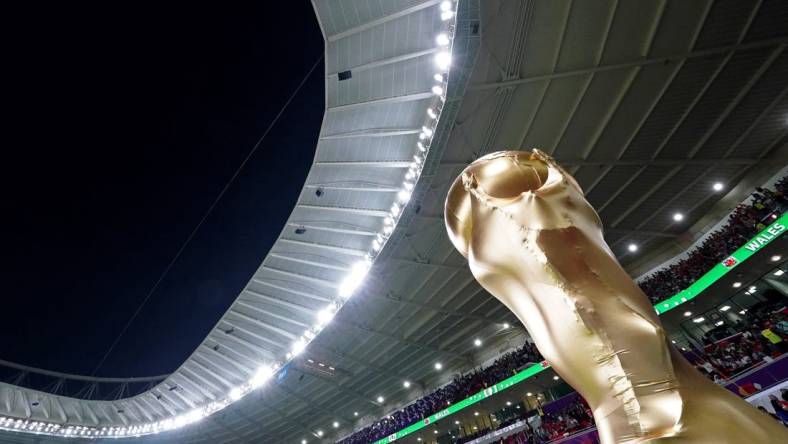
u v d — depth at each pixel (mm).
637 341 774
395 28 12891
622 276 889
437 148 13734
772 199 14195
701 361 16109
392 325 24531
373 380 29562
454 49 11078
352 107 14656
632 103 13195
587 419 19625
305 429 35219
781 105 13430
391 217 17375
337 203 18031
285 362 25688
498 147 14938
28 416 25562
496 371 24797
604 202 17016
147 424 30797
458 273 20359
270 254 20359
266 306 23781
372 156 16406
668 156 15031
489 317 24078
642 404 713
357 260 20688
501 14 10984
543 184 1110
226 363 27969
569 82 12719
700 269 16750
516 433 23203
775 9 10688
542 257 886
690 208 17781
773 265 15297
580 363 807
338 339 25266
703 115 13703
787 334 13359
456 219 1234
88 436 28516
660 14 10805
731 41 11445
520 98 13180
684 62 11969
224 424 32656
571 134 14445
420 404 29641
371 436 31625
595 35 11492
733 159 15375
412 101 14734
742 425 631
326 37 13086
